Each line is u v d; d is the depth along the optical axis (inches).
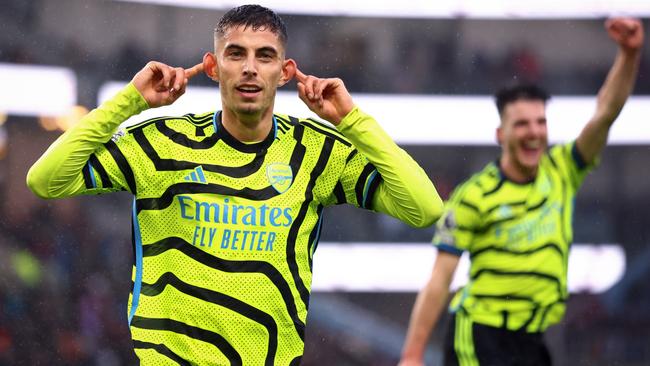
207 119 526.3
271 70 509.0
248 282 506.9
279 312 511.8
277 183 515.2
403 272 1738.4
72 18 1599.4
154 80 520.4
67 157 500.7
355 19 1768.0
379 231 1742.1
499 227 802.2
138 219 515.8
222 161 514.0
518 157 811.4
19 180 1551.4
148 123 521.3
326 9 1750.7
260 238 509.4
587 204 1860.2
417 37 1785.2
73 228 1551.4
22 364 1444.4
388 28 1772.9
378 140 521.3
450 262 812.6
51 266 1519.4
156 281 511.5
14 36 1566.2
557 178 819.4
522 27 1811.0
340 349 1712.6
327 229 1739.7
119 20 1617.9
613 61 1817.2
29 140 1567.4
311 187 522.6
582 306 1771.7
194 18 1653.5
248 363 508.7
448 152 1813.5
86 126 504.1
